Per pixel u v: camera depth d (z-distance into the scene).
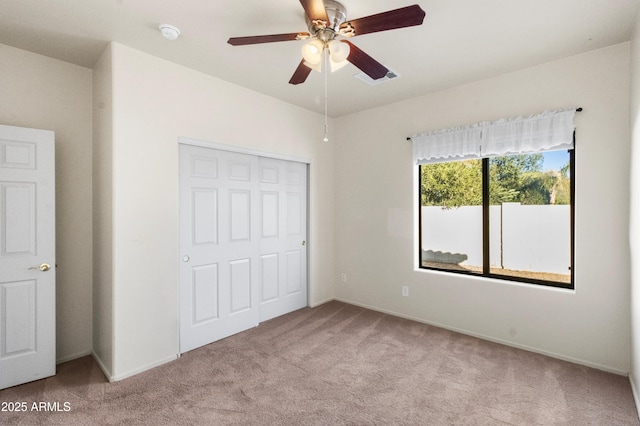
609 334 2.42
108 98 2.39
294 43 2.36
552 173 2.80
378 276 3.89
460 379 2.33
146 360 2.50
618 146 2.38
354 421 1.88
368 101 3.66
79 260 2.71
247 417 1.91
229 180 3.15
